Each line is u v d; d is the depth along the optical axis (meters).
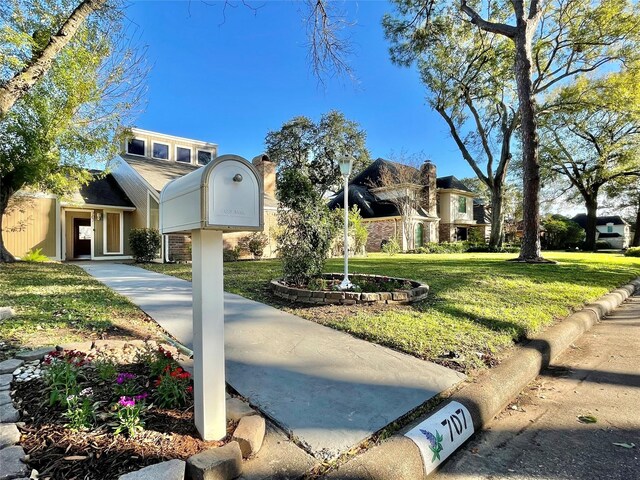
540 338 3.64
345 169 5.61
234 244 13.43
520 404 2.62
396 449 1.79
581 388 2.86
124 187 16.05
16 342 3.04
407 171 20.53
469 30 15.16
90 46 8.97
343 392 2.44
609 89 13.84
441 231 25.22
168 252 12.65
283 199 6.05
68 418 1.81
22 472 1.41
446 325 3.93
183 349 2.85
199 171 1.68
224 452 1.60
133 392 2.09
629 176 22.44
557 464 1.89
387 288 5.67
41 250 12.93
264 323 4.15
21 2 6.48
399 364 2.92
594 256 15.35
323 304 5.04
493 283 6.72
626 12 12.23
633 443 2.07
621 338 4.16
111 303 4.94
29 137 9.62
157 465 1.47
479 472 1.84
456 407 2.21
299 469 1.66
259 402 2.30
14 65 5.57
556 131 22.00
